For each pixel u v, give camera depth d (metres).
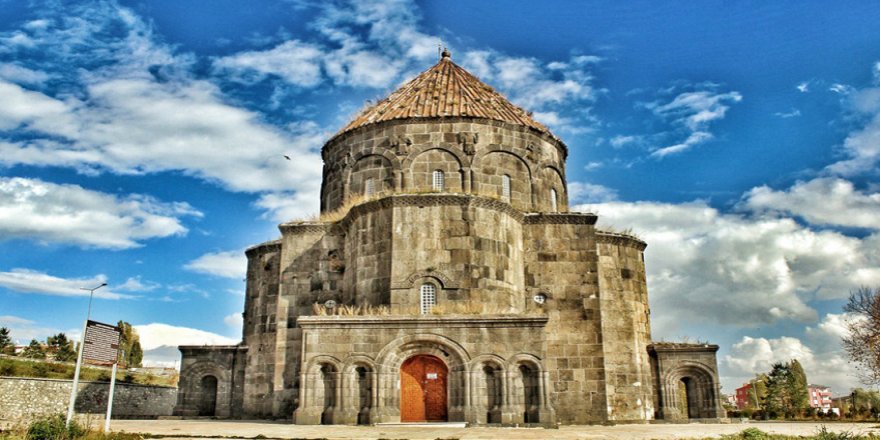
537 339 26.56
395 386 26.42
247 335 37.06
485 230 29.89
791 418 43.34
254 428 23.81
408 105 36.25
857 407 50.22
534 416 25.88
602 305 35.34
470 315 26.88
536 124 36.88
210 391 37.09
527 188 34.44
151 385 48.47
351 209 31.19
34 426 18.38
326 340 26.97
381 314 27.42
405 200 29.84
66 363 50.66
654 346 35.59
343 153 35.75
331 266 32.91
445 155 33.72
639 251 37.56
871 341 42.09
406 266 29.06
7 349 59.09
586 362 30.23
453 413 26.05
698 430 23.86
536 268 31.69
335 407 26.27
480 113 34.84
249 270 38.34
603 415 29.45
